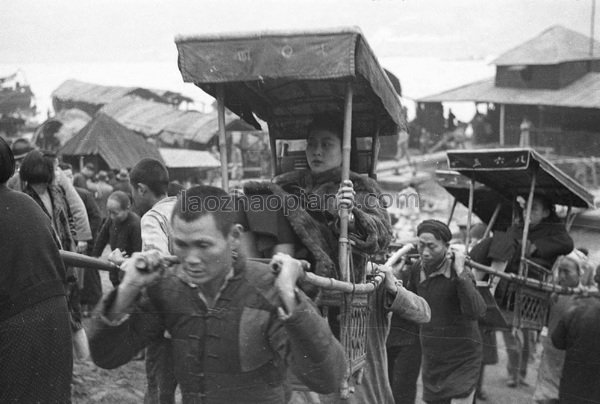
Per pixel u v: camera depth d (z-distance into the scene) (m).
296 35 3.20
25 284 2.83
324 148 3.82
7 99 9.52
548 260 5.81
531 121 19.11
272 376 2.48
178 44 3.30
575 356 4.14
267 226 3.41
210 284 2.39
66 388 2.93
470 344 4.46
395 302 3.79
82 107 13.55
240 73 3.28
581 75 18.94
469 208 6.42
